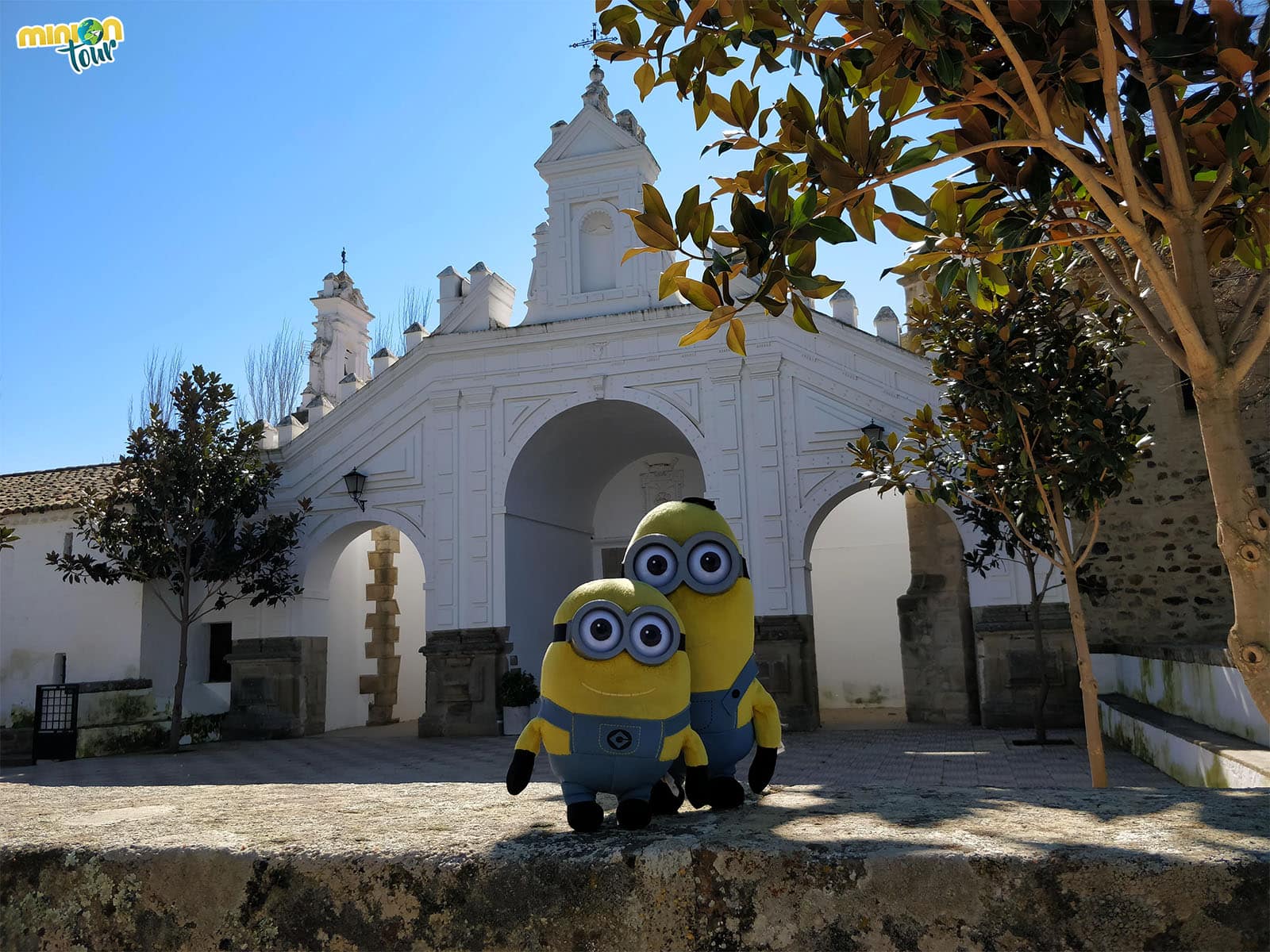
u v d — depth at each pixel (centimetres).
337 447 1853
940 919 187
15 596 1844
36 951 232
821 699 2158
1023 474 718
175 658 1855
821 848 199
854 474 1560
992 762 1116
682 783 295
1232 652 277
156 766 1419
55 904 232
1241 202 386
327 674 1948
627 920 202
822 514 1605
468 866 210
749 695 301
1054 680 1428
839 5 337
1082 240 368
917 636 1705
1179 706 986
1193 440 1365
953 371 741
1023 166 364
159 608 1817
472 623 1708
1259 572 274
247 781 1211
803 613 1555
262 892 220
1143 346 1391
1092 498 685
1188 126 343
